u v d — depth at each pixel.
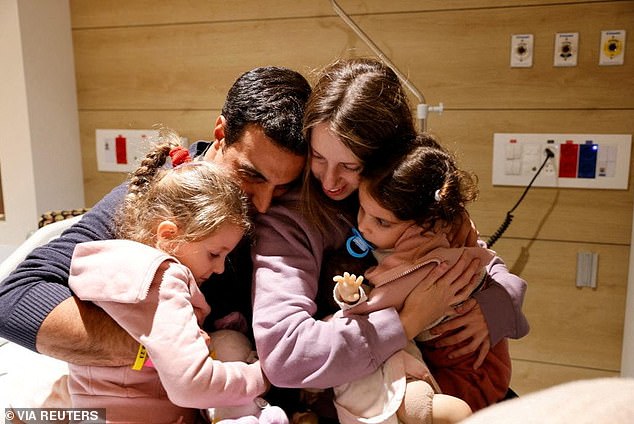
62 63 1.98
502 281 1.14
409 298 0.99
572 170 1.64
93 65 2.00
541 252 1.70
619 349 1.68
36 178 1.93
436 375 1.10
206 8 1.86
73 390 1.00
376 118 0.93
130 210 1.04
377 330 0.94
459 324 1.07
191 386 0.86
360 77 0.95
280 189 1.07
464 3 1.65
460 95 1.70
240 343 1.04
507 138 1.67
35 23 1.88
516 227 1.71
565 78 1.61
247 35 1.84
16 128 1.91
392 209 0.95
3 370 1.22
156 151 1.14
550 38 1.61
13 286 1.00
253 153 0.99
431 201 0.96
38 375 1.15
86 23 1.98
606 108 1.60
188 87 1.92
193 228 0.98
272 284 0.98
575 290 1.69
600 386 0.42
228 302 1.12
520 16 1.62
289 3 1.79
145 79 1.96
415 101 1.72
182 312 0.91
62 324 0.95
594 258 1.66
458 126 1.71
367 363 0.93
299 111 1.01
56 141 1.98
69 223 1.44
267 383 0.98
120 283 0.92
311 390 1.07
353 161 0.95
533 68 1.63
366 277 1.03
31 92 1.89
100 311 0.98
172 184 1.01
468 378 1.09
